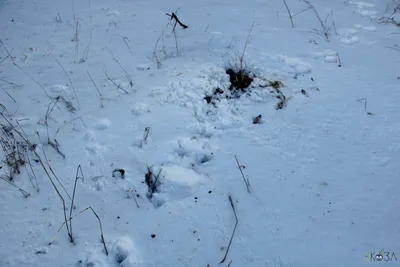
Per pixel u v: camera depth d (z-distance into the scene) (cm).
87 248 183
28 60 328
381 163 224
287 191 209
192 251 181
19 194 207
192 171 222
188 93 280
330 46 344
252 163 228
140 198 208
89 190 212
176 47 344
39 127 253
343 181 214
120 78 303
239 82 291
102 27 387
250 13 413
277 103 273
